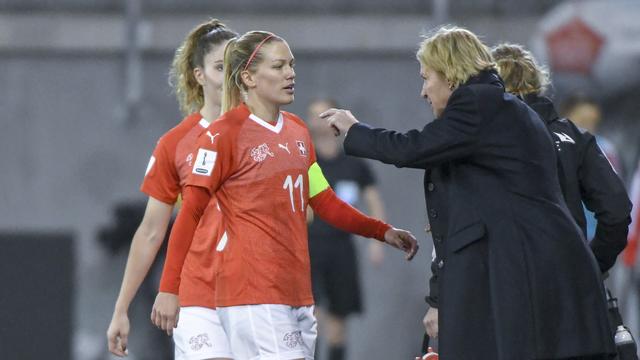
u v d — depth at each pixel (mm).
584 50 37656
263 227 16406
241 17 38719
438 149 15656
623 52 37438
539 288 15414
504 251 15453
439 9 37375
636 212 26922
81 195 38188
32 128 38375
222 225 16812
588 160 17547
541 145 15914
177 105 38531
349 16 38781
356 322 36844
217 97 18188
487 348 15438
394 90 38656
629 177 37062
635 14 37500
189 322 17688
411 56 38625
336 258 30984
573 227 15797
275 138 16641
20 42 38469
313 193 17781
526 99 17703
